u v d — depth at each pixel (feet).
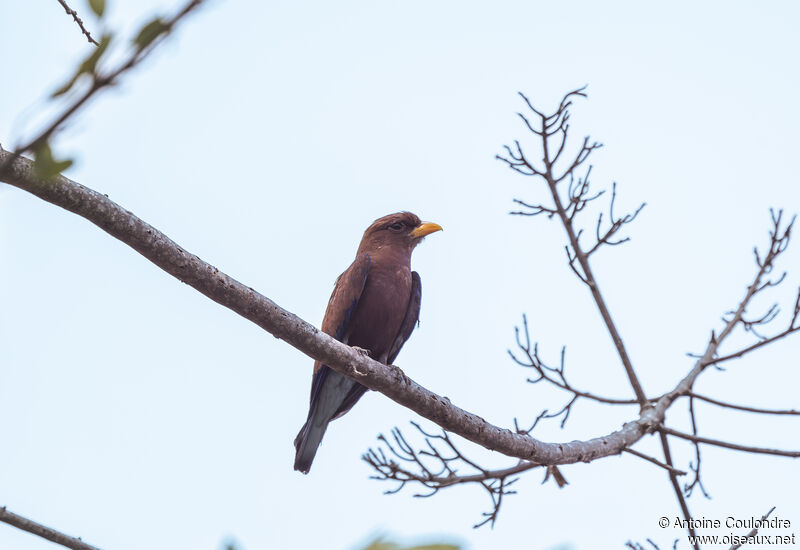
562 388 41.86
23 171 23.86
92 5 8.96
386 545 10.90
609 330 43.16
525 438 37.19
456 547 10.91
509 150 41.68
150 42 8.89
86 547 22.57
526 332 41.55
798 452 37.83
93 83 8.96
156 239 27.99
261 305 31.42
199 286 29.81
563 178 41.81
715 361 43.75
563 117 40.75
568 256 42.42
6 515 21.76
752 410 40.04
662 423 41.75
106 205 26.58
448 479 36.58
